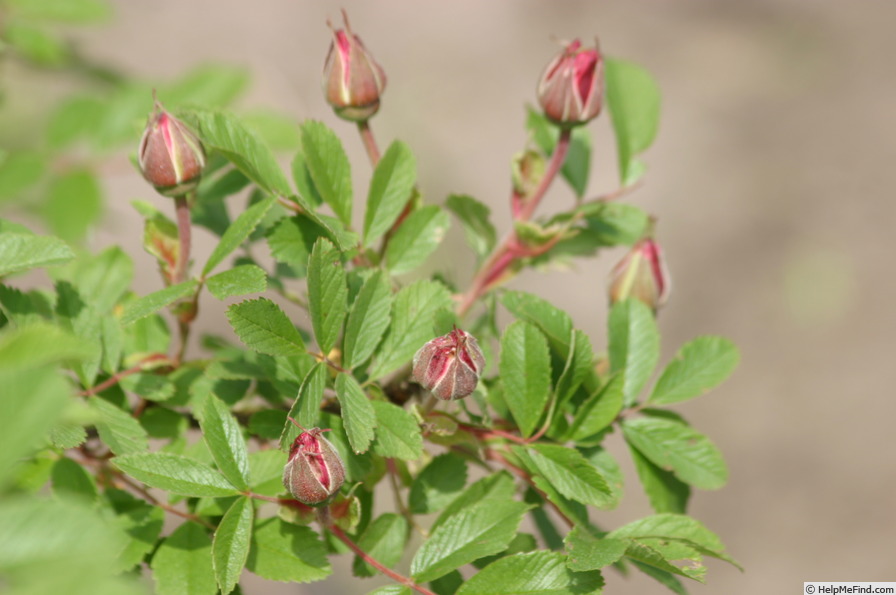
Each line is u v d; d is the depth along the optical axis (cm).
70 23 57
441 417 47
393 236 50
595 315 138
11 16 57
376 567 47
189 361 49
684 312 144
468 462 49
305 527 46
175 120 48
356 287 48
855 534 124
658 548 46
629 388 50
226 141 48
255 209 47
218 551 45
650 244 51
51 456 46
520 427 48
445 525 46
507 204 151
